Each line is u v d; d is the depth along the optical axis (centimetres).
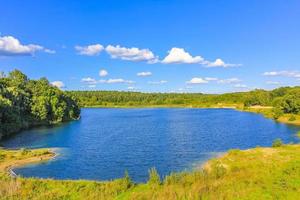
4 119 10988
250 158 6078
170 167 6297
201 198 3641
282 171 4422
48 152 7731
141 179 5516
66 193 4025
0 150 8081
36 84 18150
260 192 3694
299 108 15825
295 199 3472
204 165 6319
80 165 6562
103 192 4034
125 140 9900
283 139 9850
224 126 13488
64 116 16575
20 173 5894
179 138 10175
